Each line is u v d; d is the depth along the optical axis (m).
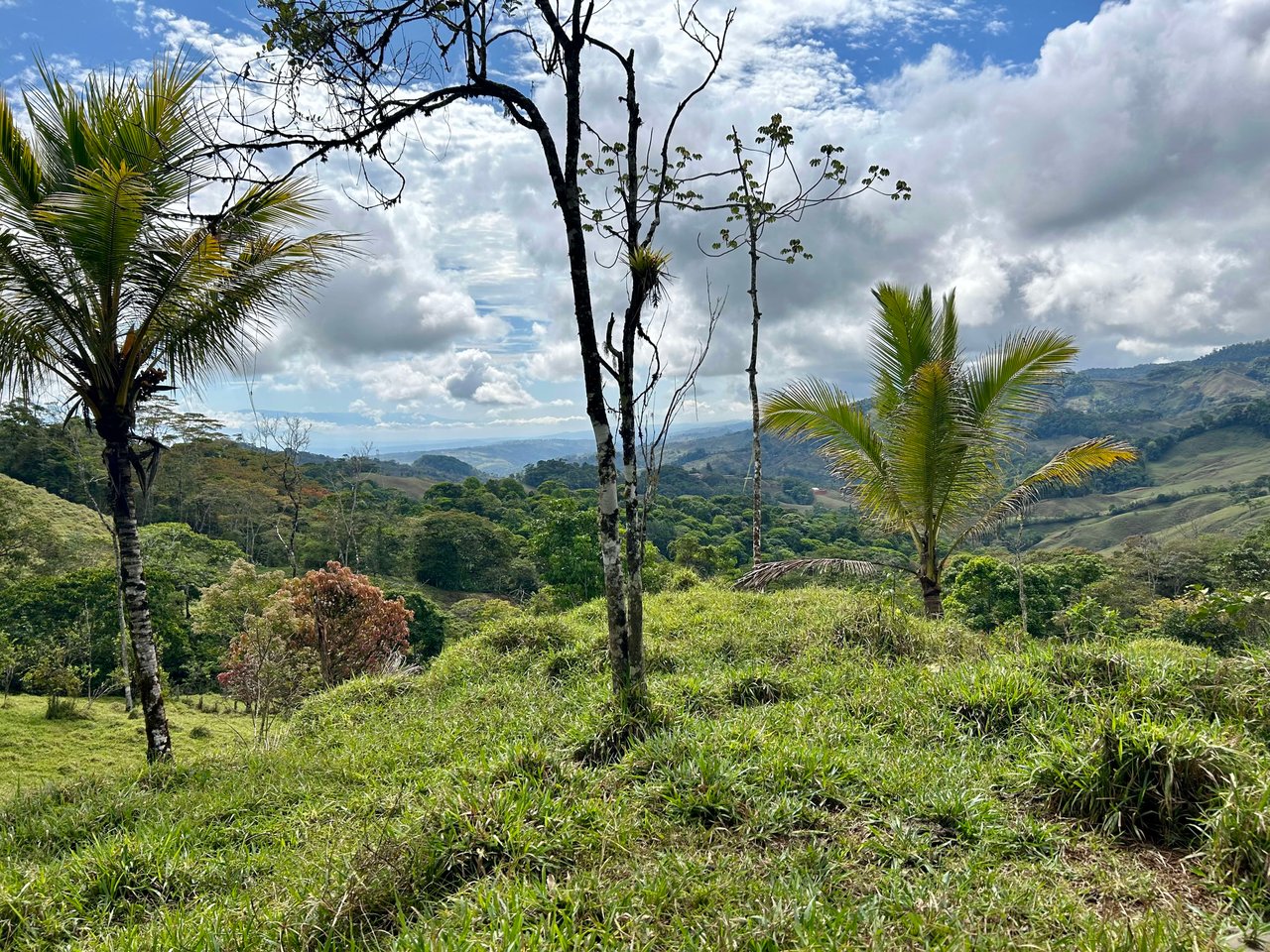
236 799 5.41
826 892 2.92
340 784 5.61
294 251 8.27
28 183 7.36
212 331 8.34
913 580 13.74
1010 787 3.87
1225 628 5.72
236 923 3.07
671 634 9.59
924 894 2.82
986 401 9.98
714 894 2.87
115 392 7.89
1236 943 2.46
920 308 10.62
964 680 5.22
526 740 4.77
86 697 22.00
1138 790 3.46
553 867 3.24
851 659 7.00
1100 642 6.03
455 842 3.37
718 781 3.79
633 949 2.54
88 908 3.70
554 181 5.36
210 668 25.59
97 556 29.98
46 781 7.29
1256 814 2.96
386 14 4.75
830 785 3.82
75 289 7.42
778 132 6.71
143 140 7.52
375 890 3.14
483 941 2.59
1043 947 2.44
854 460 10.86
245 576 25.44
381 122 4.86
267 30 4.55
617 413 5.55
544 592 30.17
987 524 10.12
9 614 23.30
